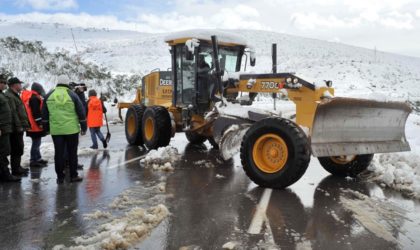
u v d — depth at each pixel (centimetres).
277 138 612
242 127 733
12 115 680
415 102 1992
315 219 488
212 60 931
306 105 643
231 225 465
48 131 661
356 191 618
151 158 830
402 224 477
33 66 2269
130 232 430
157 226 459
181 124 1025
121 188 625
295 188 632
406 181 634
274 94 817
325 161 728
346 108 625
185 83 970
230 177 707
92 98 1001
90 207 529
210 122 860
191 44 865
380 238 433
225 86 803
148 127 1022
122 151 993
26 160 838
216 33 922
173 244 410
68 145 664
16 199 563
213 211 515
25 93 809
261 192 607
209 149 1020
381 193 609
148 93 1203
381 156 787
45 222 471
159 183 657
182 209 522
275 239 426
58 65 2447
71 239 421
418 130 1180
